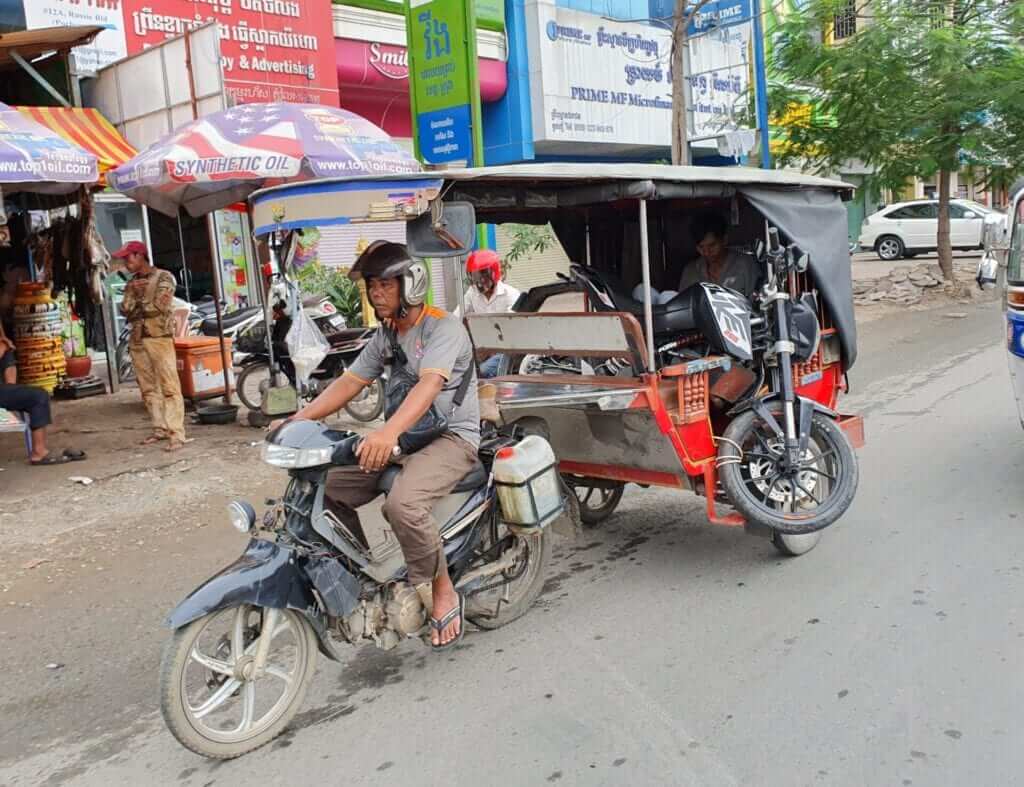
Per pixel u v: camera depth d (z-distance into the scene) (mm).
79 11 10453
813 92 15469
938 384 9469
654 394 4414
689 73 15977
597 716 3494
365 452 3402
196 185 8719
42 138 7426
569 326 4672
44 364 10648
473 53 9352
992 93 13992
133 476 7309
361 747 3393
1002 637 3908
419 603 3752
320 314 9352
